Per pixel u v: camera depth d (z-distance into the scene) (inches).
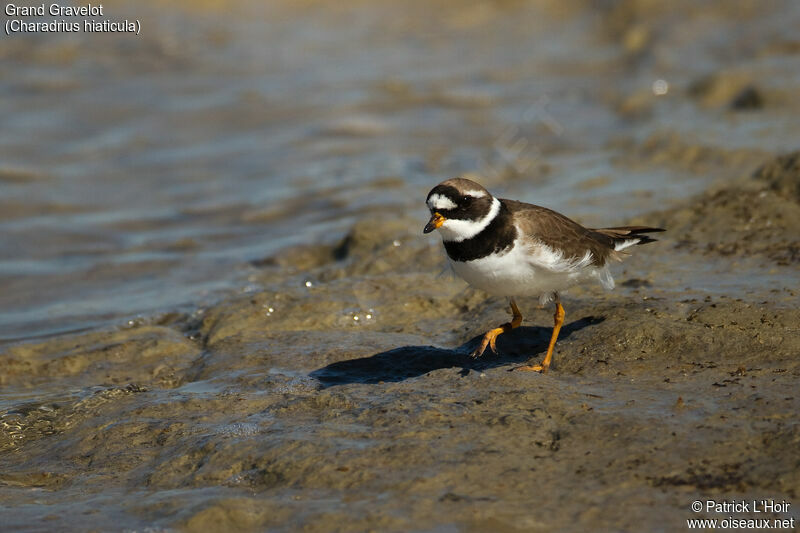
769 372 358.3
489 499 281.6
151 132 900.6
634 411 330.6
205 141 880.3
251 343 459.8
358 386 381.4
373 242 596.4
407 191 725.3
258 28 1227.9
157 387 430.9
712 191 594.6
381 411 345.4
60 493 326.6
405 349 435.5
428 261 559.5
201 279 584.7
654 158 734.5
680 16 1214.3
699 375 362.0
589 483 287.6
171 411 384.8
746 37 1115.3
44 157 831.7
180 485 319.6
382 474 299.9
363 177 767.7
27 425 391.5
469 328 453.1
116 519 297.6
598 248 383.6
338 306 496.4
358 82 1053.2
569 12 1318.9
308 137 887.7
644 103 946.1
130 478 334.6
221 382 418.9
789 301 424.2
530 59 1150.3
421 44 1210.6
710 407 331.0
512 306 407.5
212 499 296.8
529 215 370.0
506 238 364.5
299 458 315.6
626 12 1258.6
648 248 527.5
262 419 359.3
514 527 267.1
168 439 358.9
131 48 1119.6
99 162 826.2
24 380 451.2
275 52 1145.4
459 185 366.3
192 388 415.8
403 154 836.6
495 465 299.9
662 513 269.9
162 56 1104.8
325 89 1026.1
